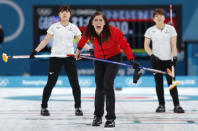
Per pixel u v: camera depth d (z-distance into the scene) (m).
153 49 13.98
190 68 29.92
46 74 29.59
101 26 10.46
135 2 30.09
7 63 29.59
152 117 12.46
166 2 30.12
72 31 12.98
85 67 29.69
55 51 12.92
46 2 29.92
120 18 29.06
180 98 19.38
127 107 15.43
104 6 29.09
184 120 11.77
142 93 23.12
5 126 10.61
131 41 29.12
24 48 29.84
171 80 13.87
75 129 10.12
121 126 10.62
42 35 29.12
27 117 12.51
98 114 10.87
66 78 26.59
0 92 23.38
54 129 10.11
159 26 13.81
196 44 29.83
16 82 26.92
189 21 30.47
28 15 29.86
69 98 19.48
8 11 29.83
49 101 17.92
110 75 10.73
